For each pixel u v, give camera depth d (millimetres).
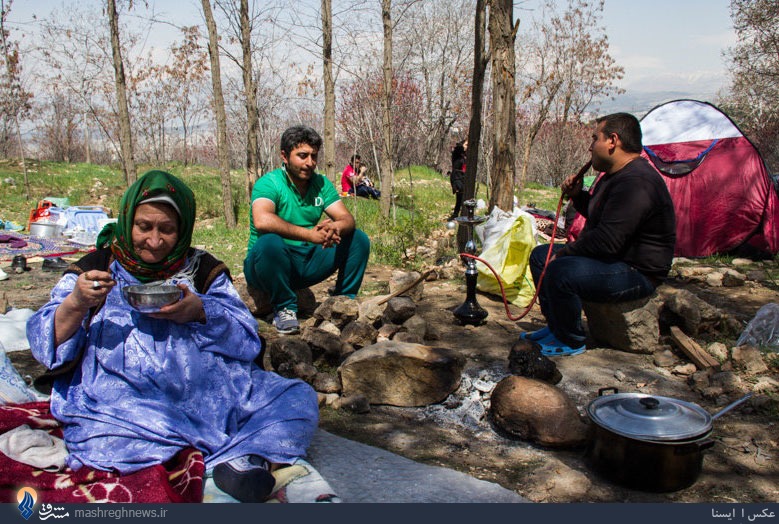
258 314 5176
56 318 2307
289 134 4719
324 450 2900
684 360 4129
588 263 4047
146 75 23203
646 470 2619
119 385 2426
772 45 25234
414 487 2574
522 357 3725
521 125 27781
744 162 7367
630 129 3984
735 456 2959
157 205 2400
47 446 2295
